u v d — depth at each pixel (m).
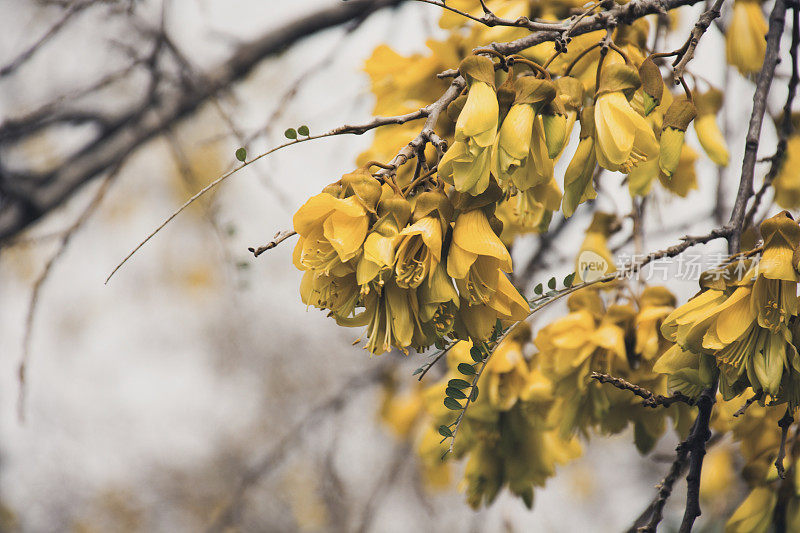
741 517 1.09
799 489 1.08
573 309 1.12
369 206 0.96
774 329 0.97
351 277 0.97
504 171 0.96
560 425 1.11
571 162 0.99
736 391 0.98
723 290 0.98
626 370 1.10
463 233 0.96
